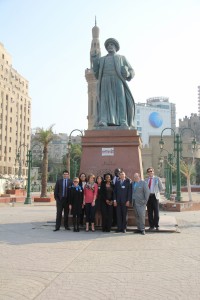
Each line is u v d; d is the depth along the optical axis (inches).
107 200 510.0
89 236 466.0
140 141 609.9
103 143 593.9
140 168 578.9
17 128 4202.8
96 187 518.3
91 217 516.1
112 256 339.9
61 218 528.7
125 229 509.0
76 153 3198.8
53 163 5007.4
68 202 517.3
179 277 268.2
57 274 273.4
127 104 647.1
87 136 600.1
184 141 3848.4
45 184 1493.6
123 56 661.3
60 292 229.8
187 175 1290.6
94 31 3875.5
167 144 4047.7
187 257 337.7
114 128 607.8
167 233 502.0
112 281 255.9
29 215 761.6
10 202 1338.6
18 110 4229.8
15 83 4183.1
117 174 541.6
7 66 3991.1
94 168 588.4
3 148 3841.0
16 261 315.6
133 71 662.5
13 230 512.4
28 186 1291.8
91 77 3627.0
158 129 5511.8
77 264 306.2
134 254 350.0
